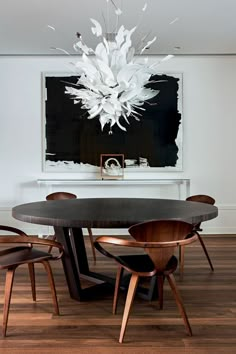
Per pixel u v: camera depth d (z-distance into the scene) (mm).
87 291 2961
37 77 5488
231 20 4105
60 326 2465
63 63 5465
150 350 2143
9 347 2184
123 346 2189
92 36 4578
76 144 5535
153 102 5527
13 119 5512
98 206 3098
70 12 3838
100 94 2898
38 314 2656
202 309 2730
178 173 5590
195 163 5594
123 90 2836
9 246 4793
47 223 2463
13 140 5520
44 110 5508
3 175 5539
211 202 3867
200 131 5574
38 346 2195
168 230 2217
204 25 4250
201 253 4371
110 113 2898
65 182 5426
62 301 2910
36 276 3525
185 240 2232
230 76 5547
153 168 5562
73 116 5512
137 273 2268
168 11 3828
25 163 5543
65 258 2924
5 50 5188
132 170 5547
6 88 5484
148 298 2902
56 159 5539
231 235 5465
